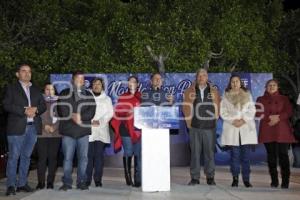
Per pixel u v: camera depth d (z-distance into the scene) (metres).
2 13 13.34
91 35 13.84
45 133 8.20
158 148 7.77
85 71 13.32
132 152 8.47
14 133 7.49
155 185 7.71
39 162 8.27
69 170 7.84
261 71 14.01
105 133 8.40
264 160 12.42
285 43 17.67
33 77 12.84
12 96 7.52
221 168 11.70
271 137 8.20
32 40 13.95
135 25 13.64
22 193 7.71
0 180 9.71
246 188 8.17
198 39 13.09
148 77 12.07
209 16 13.85
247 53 13.87
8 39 13.36
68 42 13.62
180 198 7.12
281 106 8.27
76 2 14.60
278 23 15.34
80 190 7.81
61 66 13.76
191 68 13.23
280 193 7.62
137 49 13.09
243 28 13.61
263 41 14.93
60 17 14.12
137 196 7.28
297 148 12.10
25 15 13.57
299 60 18.11
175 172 11.06
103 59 13.49
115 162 12.12
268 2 15.40
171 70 13.32
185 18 13.60
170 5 13.91
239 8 13.80
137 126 7.93
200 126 8.34
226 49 13.63
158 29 13.34
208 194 7.47
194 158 8.46
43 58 13.30
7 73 12.81
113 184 8.80
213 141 8.43
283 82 18.73
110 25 13.64
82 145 7.82
